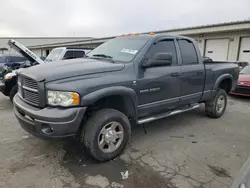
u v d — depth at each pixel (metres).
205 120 5.05
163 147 3.58
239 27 13.38
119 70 3.09
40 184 2.55
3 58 13.10
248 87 7.34
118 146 3.17
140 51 3.43
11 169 2.84
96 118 2.90
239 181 1.61
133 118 3.40
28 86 2.90
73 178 2.68
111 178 2.69
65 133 2.61
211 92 4.83
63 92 2.58
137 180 2.66
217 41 15.67
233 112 5.88
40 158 3.14
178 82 3.94
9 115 5.19
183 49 4.18
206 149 3.54
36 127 2.68
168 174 2.80
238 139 3.98
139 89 3.29
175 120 5.01
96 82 2.79
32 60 7.92
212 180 2.69
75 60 3.52
